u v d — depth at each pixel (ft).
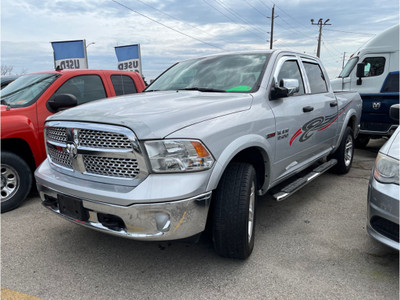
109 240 10.48
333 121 14.85
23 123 13.08
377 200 8.22
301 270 8.61
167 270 8.75
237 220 8.14
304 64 13.56
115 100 9.66
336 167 17.17
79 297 7.70
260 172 10.27
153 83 13.20
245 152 9.67
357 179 16.88
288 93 10.25
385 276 8.30
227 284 8.07
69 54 39.73
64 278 8.46
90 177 7.96
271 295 7.63
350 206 13.12
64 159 8.75
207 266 8.89
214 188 7.63
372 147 26.71
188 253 9.59
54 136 8.95
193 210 7.21
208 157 7.47
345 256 9.27
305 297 7.54
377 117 22.80
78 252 9.76
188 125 7.53
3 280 8.38
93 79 16.76
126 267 8.93
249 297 7.58
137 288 8.00
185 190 7.04
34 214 12.61
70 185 8.00
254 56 11.77
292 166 11.82
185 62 13.57
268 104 10.18
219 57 12.54
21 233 10.99
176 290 7.90
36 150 13.58
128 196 7.05
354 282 8.07
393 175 8.01
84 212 7.89
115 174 7.64
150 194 6.97
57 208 8.81
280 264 8.90
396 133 9.40
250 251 9.07
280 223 11.55
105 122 7.42
